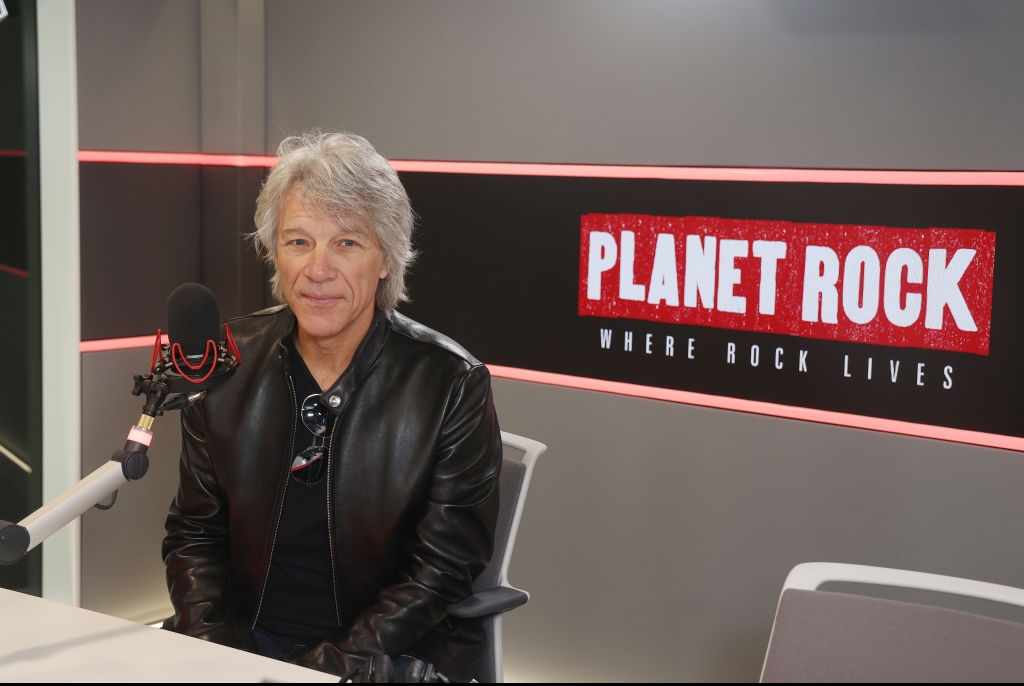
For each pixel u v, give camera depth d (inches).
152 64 132.6
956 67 94.7
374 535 69.4
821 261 103.0
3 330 128.3
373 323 71.5
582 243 116.9
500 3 119.7
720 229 108.3
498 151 121.6
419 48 125.8
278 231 68.7
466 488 70.3
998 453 95.0
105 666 50.7
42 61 123.7
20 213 126.0
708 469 111.0
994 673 48.8
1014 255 93.0
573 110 116.2
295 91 136.0
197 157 139.7
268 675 49.9
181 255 139.2
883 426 100.9
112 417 131.7
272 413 70.6
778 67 103.7
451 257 126.6
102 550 131.5
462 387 70.9
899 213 98.6
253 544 70.1
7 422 128.1
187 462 72.2
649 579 115.7
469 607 70.1
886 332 100.0
